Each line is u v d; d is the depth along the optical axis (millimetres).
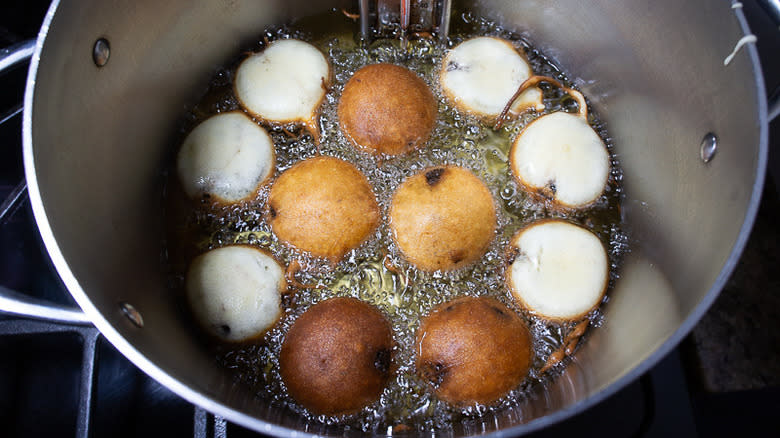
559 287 345
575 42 404
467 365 313
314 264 355
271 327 344
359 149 372
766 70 408
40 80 281
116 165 346
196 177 367
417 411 336
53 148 292
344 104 365
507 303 355
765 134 269
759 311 393
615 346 324
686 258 316
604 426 352
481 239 337
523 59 401
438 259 336
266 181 372
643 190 373
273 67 387
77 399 350
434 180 335
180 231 378
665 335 282
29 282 365
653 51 356
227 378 334
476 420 331
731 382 380
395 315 356
